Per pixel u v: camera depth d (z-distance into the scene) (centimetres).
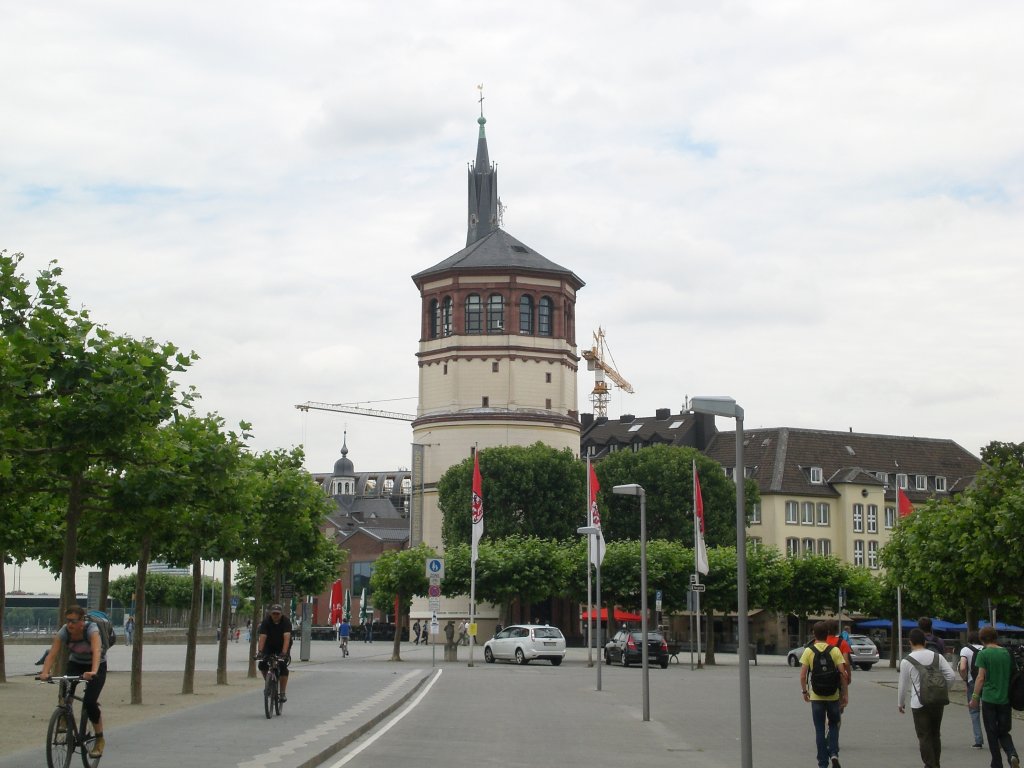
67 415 2262
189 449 2619
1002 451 8925
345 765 1895
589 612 6506
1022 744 2544
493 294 10788
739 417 1691
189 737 2189
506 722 2853
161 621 10862
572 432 10894
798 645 10450
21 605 11088
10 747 2080
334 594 9619
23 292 2267
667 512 10225
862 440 12800
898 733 2839
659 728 2823
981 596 3991
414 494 10838
